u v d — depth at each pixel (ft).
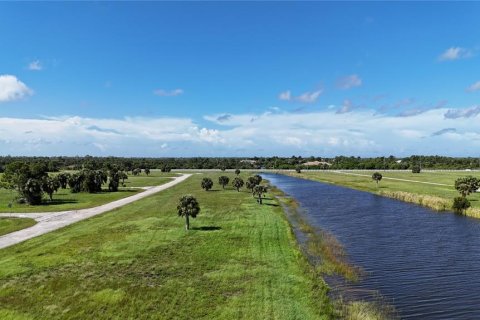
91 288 107.45
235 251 145.07
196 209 182.39
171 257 136.67
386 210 258.16
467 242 167.84
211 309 94.02
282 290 106.63
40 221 208.74
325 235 181.57
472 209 233.96
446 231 190.08
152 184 462.19
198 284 110.63
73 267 125.70
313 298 101.55
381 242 168.45
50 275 118.01
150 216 220.64
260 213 232.94
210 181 374.43
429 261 139.74
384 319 91.81
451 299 104.58
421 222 213.87
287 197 335.47
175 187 416.67
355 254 149.79
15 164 360.48
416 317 93.35
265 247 151.74
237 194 341.00
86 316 90.68
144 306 95.76
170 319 89.10
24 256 137.59
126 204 277.44
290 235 173.99
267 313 91.81
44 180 299.99
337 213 246.88
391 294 108.06
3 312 92.89
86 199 312.29
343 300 103.24
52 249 147.02
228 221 205.46
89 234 172.65
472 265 135.03
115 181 391.45
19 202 283.38
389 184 430.61
